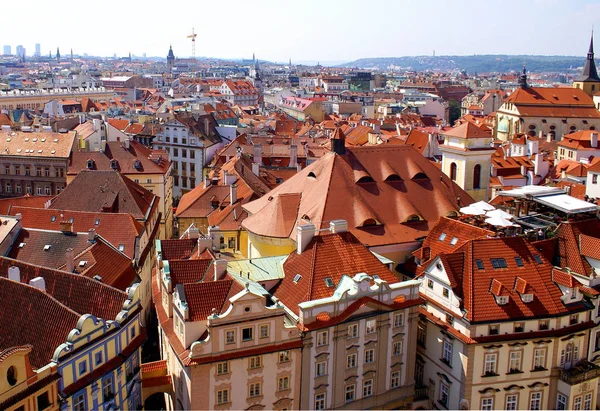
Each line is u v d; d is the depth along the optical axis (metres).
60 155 146.25
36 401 52.12
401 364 71.38
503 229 80.56
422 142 182.75
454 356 70.38
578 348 73.31
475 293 70.56
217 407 60.88
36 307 62.00
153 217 123.69
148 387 66.38
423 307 76.19
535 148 197.75
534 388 71.25
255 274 72.44
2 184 149.50
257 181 133.88
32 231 90.88
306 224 74.81
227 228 105.31
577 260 77.38
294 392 64.69
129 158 146.50
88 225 99.94
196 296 62.88
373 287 68.12
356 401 68.81
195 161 185.00
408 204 87.88
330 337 65.44
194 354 58.78
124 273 88.06
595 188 119.19
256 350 61.38
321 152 175.12
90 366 58.06
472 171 108.44
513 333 69.81
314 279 68.88
